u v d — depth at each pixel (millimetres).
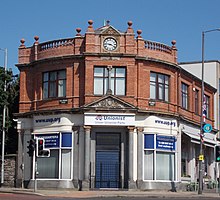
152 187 43219
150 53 44844
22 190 40188
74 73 43750
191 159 52094
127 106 42344
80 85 43531
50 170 43688
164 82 45906
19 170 45719
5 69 52781
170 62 45938
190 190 48750
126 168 42906
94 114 42250
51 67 44906
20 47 47312
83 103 43062
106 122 42188
